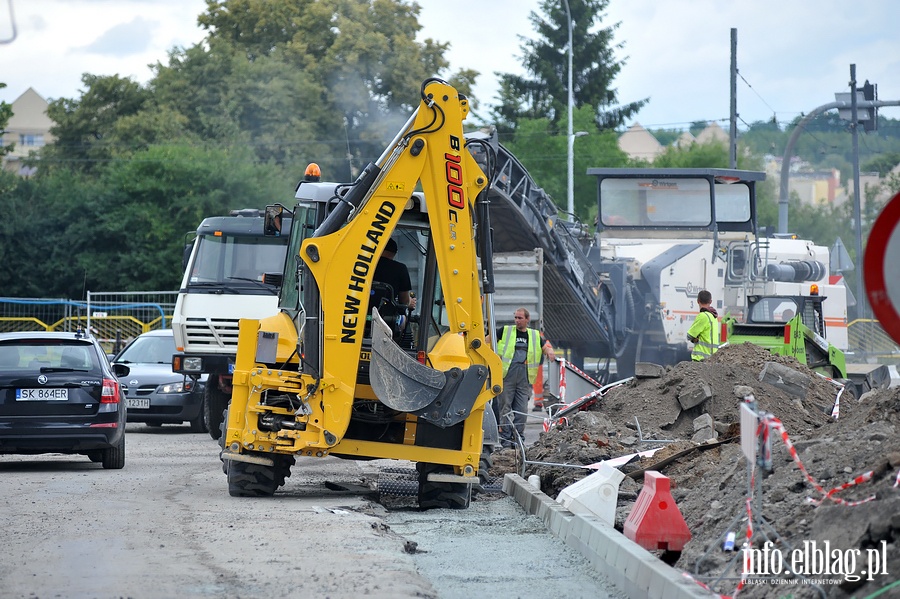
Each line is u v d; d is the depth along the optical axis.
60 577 15.52
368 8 119.19
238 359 23.69
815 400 31.25
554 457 27.89
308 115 114.12
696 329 38.03
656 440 28.08
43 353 30.28
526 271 45.28
